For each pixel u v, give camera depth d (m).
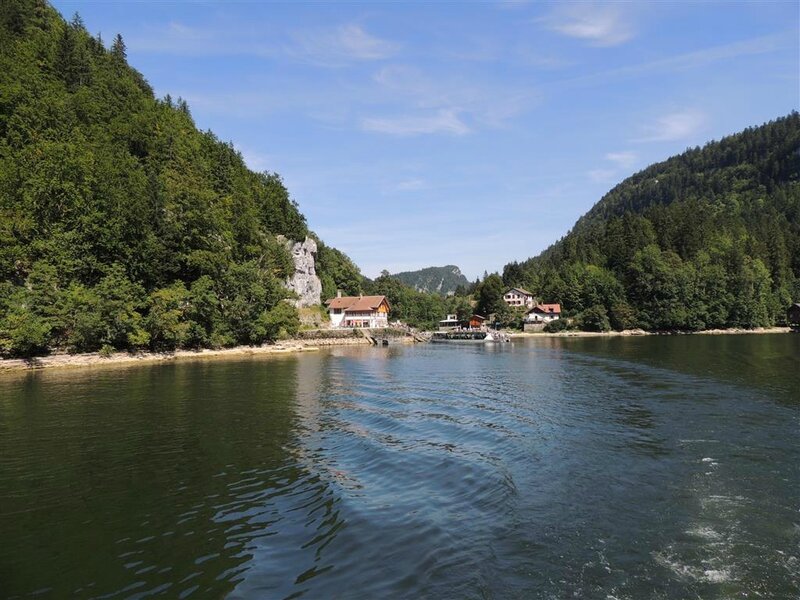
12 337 49.69
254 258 100.62
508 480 15.09
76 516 12.52
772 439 19.62
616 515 12.39
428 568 9.62
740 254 153.25
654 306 143.38
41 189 60.38
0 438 20.50
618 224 196.00
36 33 101.62
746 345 75.38
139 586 9.09
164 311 64.88
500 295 177.38
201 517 12.40
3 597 8.72
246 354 74.19
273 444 19.64
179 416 25.12
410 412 26.52
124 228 66.00
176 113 122.88
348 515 12.42
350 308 133.50
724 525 11.84
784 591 8.98
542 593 8.77
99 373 46.00
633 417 24.08
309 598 8.57
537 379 40.12
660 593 8.84
